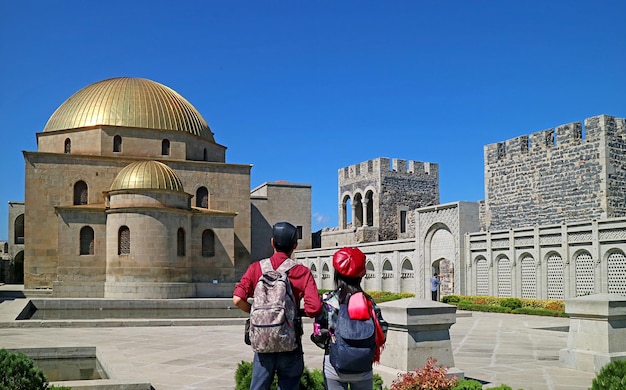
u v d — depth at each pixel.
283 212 71.44
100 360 16.98
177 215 46.47
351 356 6.99
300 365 7.32
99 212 49.00
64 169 51.94
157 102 56.59
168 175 47.53
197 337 22.19
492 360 16.78
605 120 36.38
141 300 37.62
